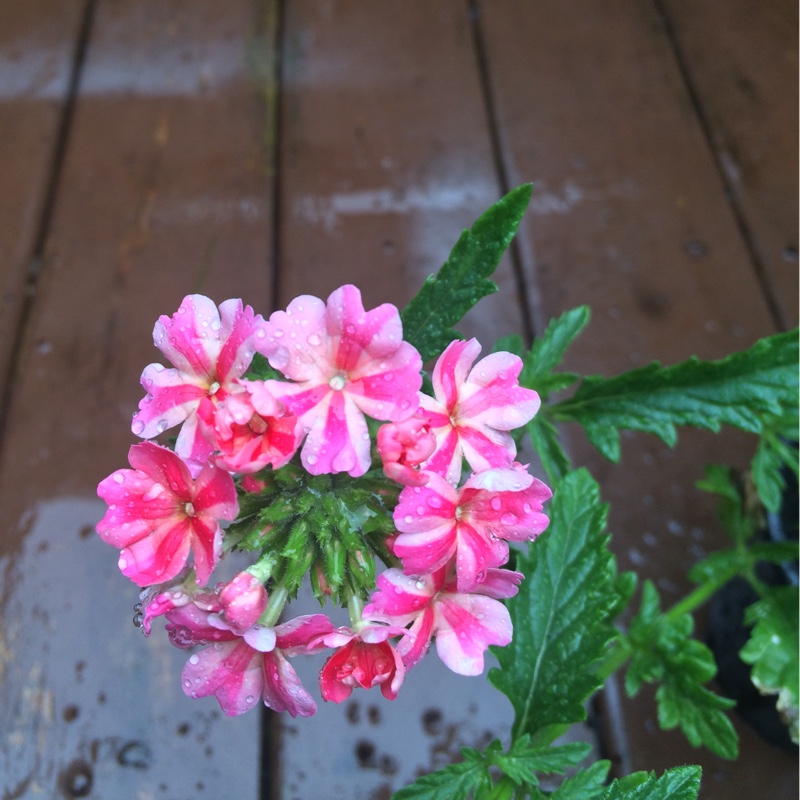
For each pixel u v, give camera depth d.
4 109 0.58
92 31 0.61
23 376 0.50
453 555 0.29
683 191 0.57
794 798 0.43
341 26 0.62
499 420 0.31
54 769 0.42
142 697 0.44
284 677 0.28
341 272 0.53
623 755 0.44
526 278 0.54
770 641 0.41
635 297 0.54
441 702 0.44
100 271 0.53
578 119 0.59
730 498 0.44
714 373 0.39
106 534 0.28
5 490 0.48
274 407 0.26
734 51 0.63
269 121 0.58
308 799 0.42
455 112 0.59
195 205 0.55
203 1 0.63
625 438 0.50
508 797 0.37
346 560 0.31
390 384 0.28
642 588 0.47
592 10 0.64
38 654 0.44
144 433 0.29
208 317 0.30
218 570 0.45
